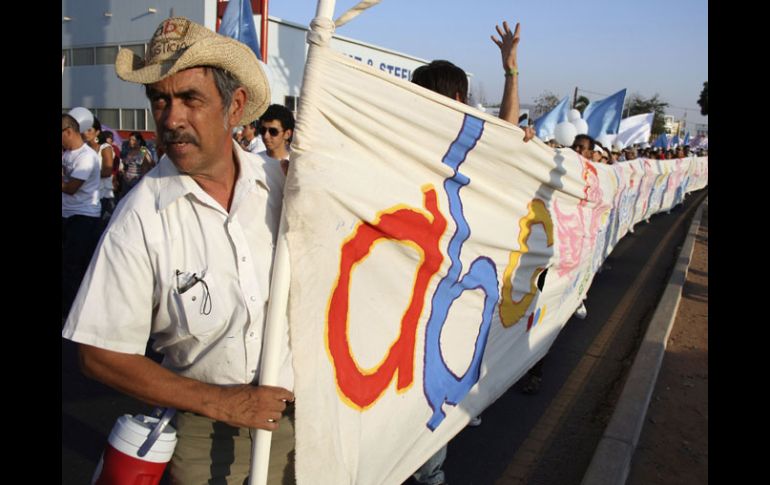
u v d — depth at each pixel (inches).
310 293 68.8
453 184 94.4
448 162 91.8
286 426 76.0
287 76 775.1
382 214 78.1
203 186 67.9
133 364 63.3
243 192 67.7
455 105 87.4
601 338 244.1
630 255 442.0
